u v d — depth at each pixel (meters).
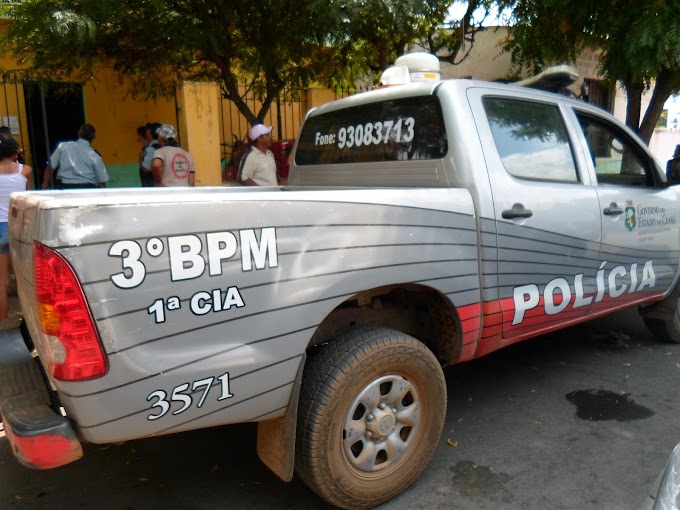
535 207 3.33
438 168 3.19
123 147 10.03
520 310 3.30
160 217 2.03
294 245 2.34
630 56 6.24
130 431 2.06
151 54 7.50
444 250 2.88
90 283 1.92
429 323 3.22
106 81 9.66
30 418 2.06
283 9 6.82
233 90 7.64
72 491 2.94
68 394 1.97
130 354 2.00
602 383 4.16
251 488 2.95
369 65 8.78
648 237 4.21
